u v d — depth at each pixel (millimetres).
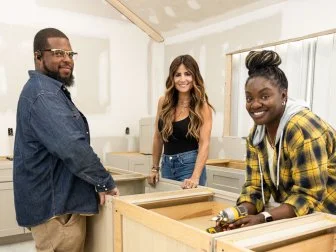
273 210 956
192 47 3789
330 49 2506
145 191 1767
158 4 3551
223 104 3418
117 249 1193
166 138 1828
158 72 4289
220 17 3365
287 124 939
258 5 2979
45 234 1235
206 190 1427
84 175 1164
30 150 1194
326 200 1031
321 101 2568
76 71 3676
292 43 2779
